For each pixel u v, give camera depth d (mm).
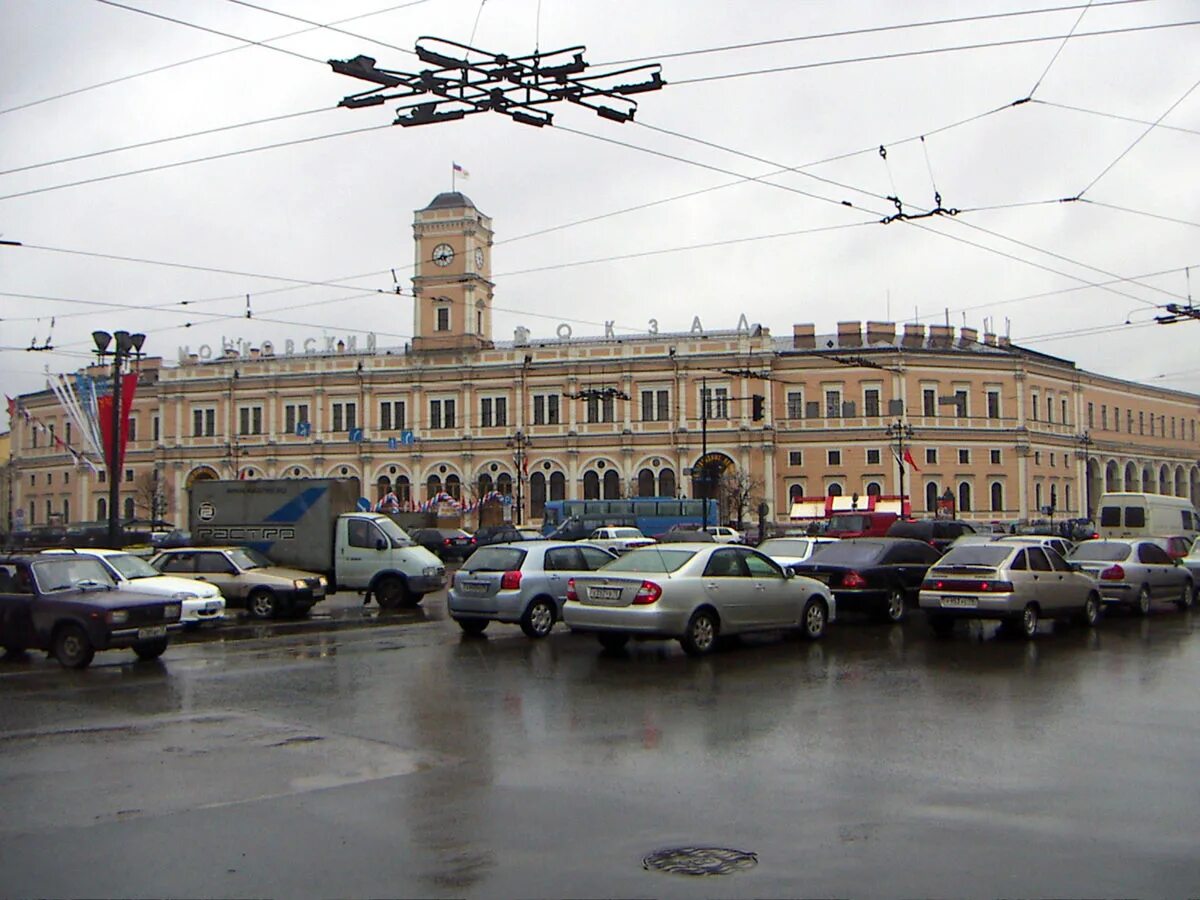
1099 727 12258
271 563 27828
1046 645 19688
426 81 14695
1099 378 95125
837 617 25266
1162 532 51531
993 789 9586
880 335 83750
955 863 7621
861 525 46875
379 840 8250
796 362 81688
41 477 99438
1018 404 82500
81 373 53844
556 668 16984
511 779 10047
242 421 89562
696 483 78938
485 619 21219
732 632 18594
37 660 18438
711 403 80625
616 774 10195
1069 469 89125
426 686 15352
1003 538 34312
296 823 8719
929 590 21016
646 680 15711
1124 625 23547
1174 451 106750
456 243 86500
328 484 30016
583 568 21984
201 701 14328
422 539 62281
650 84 14789
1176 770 10258
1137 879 7297
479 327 87688
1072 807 9008
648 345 82250
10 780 10156
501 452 84500
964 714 13047
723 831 8398
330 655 18859
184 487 90000
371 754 11133
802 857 7766
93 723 12875
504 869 7570
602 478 82688
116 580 19516
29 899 7102
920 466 80062
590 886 7227
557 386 83812
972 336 87375
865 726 12344
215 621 22969
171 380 90688
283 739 11891
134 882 7391
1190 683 15336
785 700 14039
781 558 28453
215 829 8570
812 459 81125
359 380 87000
